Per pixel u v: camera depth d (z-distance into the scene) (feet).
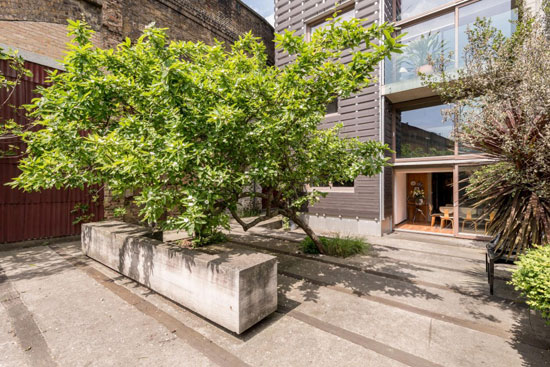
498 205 12.39
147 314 10.97
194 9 32.48
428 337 9.36
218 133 11.75
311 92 13.29
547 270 7.68
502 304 11.85
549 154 10.61
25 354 8.37
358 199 28.89
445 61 19.24
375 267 16.93
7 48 20.12
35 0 21.38
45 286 13.53
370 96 28.22
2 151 19.80
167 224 11.34
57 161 13.07
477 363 7.98
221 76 12.16
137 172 11.03
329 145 17.90
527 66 12.34
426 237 26.71
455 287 13.75
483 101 13.64
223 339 9.30
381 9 27.02
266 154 14.57
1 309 11.18
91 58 12.44
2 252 19.75
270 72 15.28
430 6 26.21
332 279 14.94
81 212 24.06
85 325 10.06
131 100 13.74
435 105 27.71
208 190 11.40
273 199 18.25
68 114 12.20
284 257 19.16
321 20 32.40
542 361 8.04
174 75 10.91
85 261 17.54
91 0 23.84
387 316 10.85
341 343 9.05
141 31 27.50
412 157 29.07
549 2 15.05
